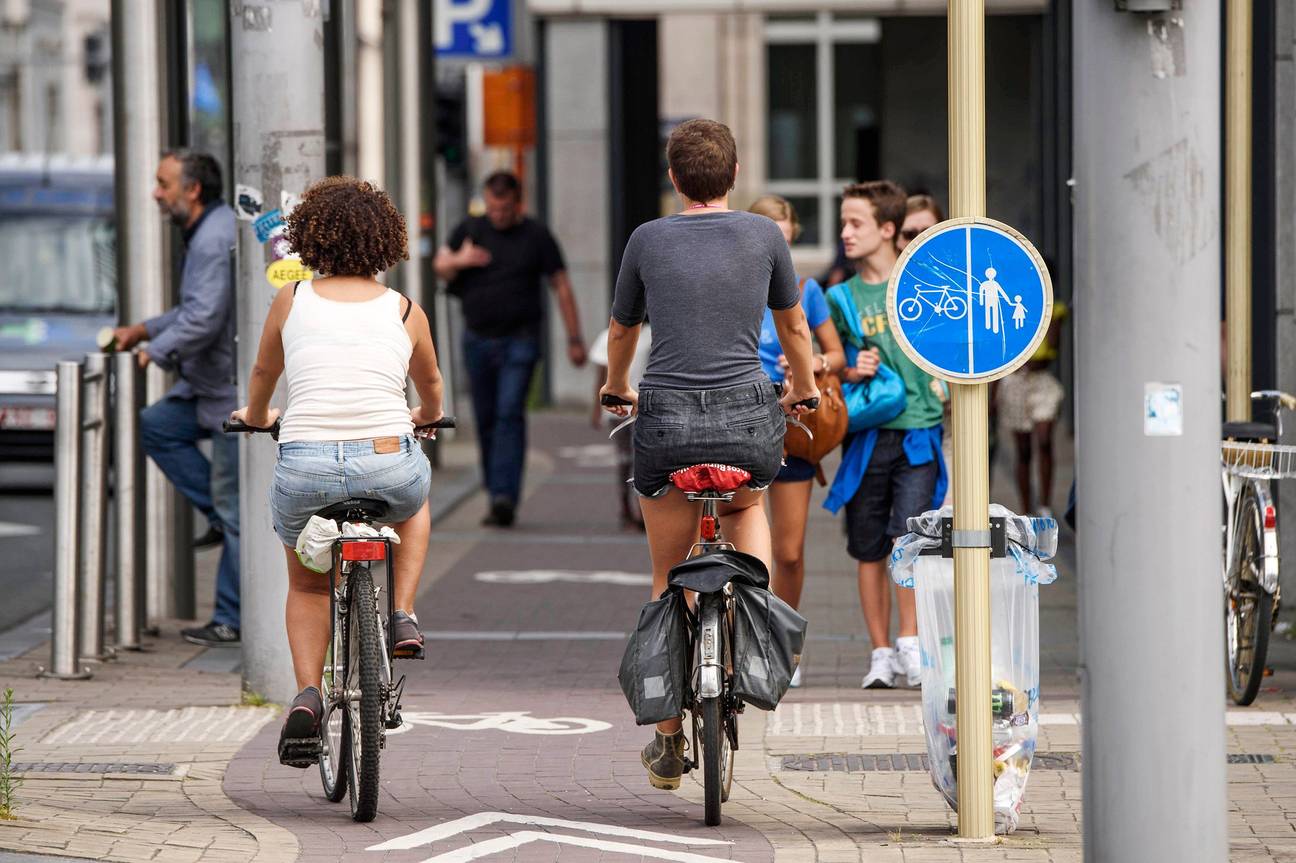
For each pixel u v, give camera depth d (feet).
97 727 71.92
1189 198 44.47
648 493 56.24
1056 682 82.12
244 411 59.16
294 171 73.87
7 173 185.16
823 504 80.33
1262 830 55.98
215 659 87.35
